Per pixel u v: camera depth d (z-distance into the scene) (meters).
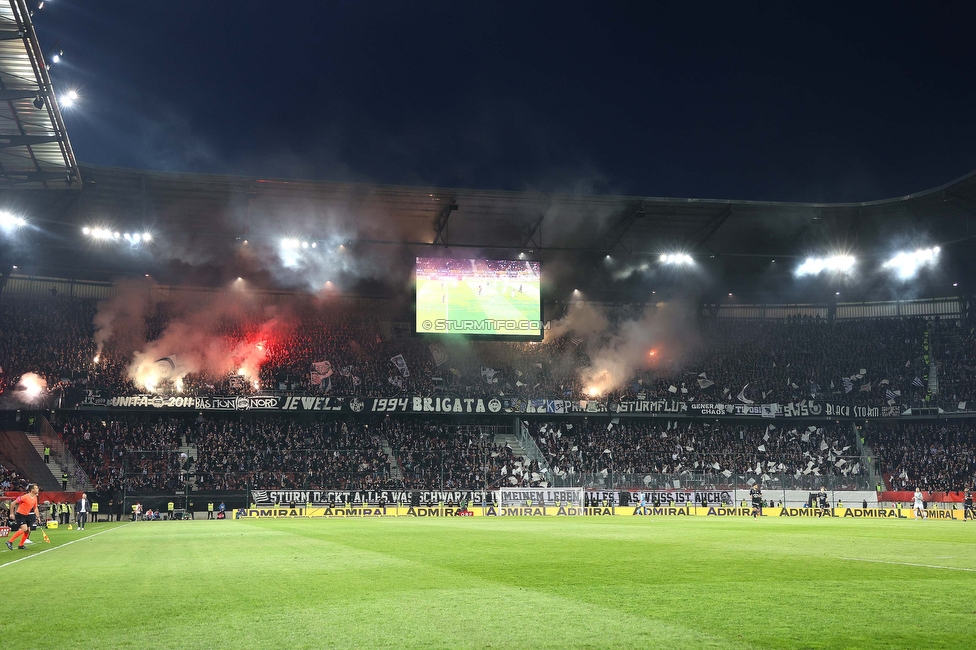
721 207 54.03
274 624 9.21
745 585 12.39
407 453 57.12
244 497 50.16
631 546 21.36
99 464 52.16
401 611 10.06
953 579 13.06
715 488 54.69
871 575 13.71
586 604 10.54
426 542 23.64
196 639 8.41
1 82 31.83
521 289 56.31
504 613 9.84
